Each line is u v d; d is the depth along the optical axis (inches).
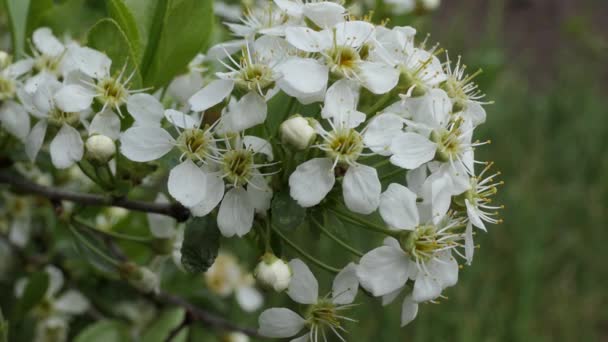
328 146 6.2
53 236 9.3
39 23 7.9
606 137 19.3
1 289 9.3
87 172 6.8
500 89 19.7
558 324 15.1
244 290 10.5
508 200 16.6
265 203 6.4
